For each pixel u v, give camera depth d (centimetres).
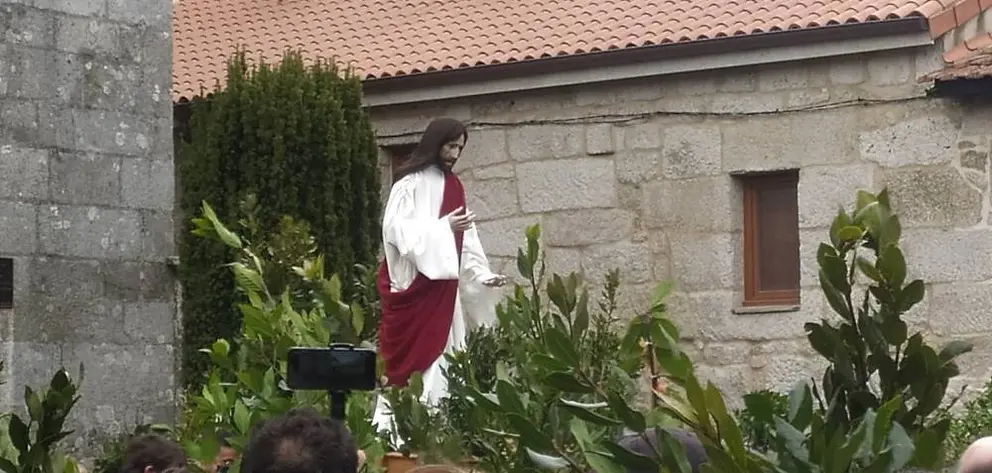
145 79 1219
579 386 472
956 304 1318
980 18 1377
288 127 1481
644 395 679
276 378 761
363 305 1105
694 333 1427
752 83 1406
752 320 1400
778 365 1386
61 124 1180
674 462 421
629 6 1525
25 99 1165
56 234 1173
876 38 1342
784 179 1410
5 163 1154
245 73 1529
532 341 702
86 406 1174
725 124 1416
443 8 1677
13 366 1149
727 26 1409
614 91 1466
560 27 1531
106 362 1188
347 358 599
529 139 1506
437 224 1033
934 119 1330
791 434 421
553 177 1492
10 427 611
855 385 461
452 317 1034
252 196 1088
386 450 722
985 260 1308
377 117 1595
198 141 1535
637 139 1455
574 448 544
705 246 1423
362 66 1614
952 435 980
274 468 405
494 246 1516
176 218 1608
